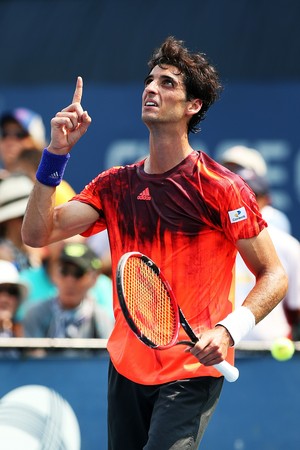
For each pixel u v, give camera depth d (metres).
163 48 13.73
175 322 12.98
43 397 18.88
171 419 13.15
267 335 20.73
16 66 31.27
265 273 13.30
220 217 13.36
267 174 29.88
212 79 13.86
